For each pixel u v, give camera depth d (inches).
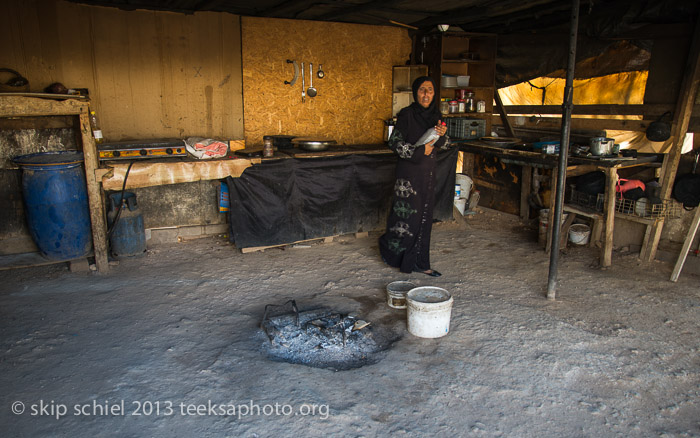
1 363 123.5
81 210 180.1
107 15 202.1
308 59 245.6
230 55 228.1
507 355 131.0
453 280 184.9
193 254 208.1
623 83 219.5
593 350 133.9
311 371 122.8
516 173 271.6
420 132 179.3
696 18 178.7
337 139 262.8
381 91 269.6
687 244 178.9
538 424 104.4
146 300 162.9
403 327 147.6
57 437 98.6
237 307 159.6
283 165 207.8
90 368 122.5
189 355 129.6
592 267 197.0
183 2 201.2
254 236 208.8
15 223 188.1
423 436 100.3
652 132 193.3
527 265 200.5
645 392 116.0
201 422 103.3
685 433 102.4
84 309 154.9
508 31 251.8
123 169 183.2
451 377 121.0
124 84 210.4
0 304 156.5
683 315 155.3
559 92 246.4
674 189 193.6
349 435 100.2
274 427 102.1
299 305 162.2
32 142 187.2
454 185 251.0
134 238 198.4
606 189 189.9
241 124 237.3
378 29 261.1
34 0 189.0
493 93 265.4
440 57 252.1
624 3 192.4
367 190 229.6
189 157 200.8
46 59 194.9
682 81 187.0
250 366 124.6
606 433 102.0
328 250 218.1
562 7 203.3
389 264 197.3
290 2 201.9
